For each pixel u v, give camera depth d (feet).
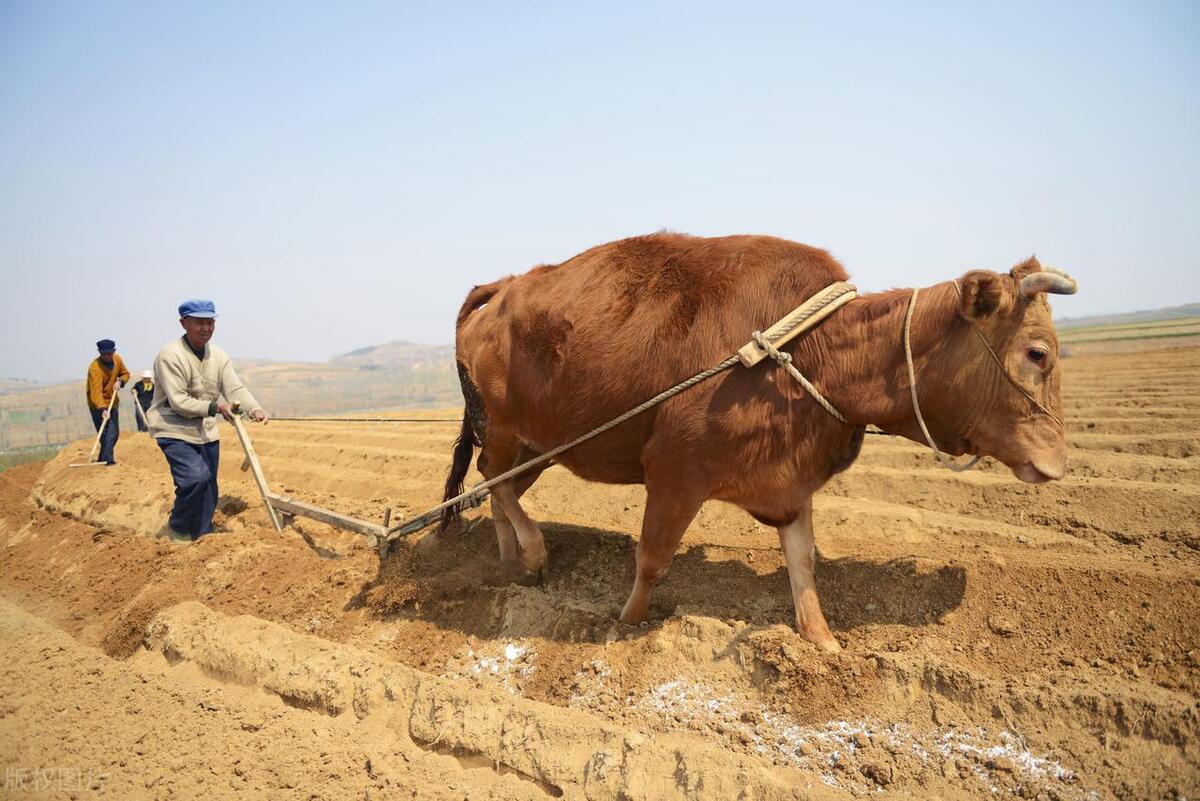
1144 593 14.98
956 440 15.57
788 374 15.11
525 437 19.49
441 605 19.84
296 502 24.67
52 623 24.62
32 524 36.99
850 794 12.42
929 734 13.44
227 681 18.65
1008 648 14.88
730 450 15.31
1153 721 12.16
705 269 16.17
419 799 13.74
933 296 15.08
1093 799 11.78
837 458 15.98
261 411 28.27
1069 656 14.26
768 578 18.56
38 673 18.98
